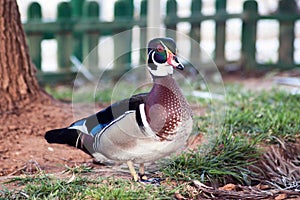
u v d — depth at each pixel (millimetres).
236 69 20062
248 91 14461
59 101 12727
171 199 8062
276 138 10570
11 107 11734
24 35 12227
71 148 10289
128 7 19062
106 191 7910
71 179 8438
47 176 8711
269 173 9766
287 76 18641
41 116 11547
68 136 8477
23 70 12094
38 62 17781
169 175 8758
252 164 9758
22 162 9578
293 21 19906
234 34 26156
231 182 9281
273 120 11219
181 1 28828
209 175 9031
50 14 26234
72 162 9656
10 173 9164
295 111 12391
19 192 8062
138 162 8305
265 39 26016
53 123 11273
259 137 10492
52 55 22719
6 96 11836
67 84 17891
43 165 9469
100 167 9312
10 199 7918
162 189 8250
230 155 9570
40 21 17547
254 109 12516
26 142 10406
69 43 18172
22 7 25844
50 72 18031
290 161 10266
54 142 8594
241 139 10242
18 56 12008
